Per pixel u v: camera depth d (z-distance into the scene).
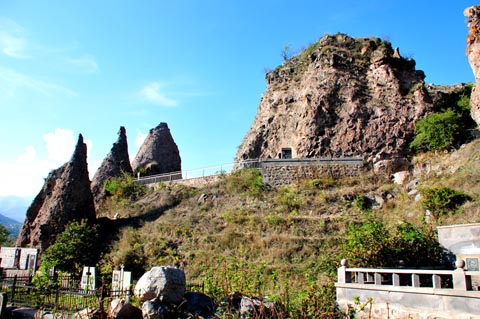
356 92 35.66
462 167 26.06
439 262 15.78
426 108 33.12
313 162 31.27
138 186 38.84
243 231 26.19
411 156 31.53
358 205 26.64
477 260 14.36
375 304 12.72
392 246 16.11
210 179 34.97
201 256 24.47
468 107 33.47
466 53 31.39
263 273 19.67
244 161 34.12
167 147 51.19
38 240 30.77
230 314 11.30
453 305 10.71
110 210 36.44
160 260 25.03
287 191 29.72
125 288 15.81
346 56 39.19
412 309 11.71
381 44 39.00
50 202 32.75
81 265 26.48
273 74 46.53
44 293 14.44
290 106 41.06
